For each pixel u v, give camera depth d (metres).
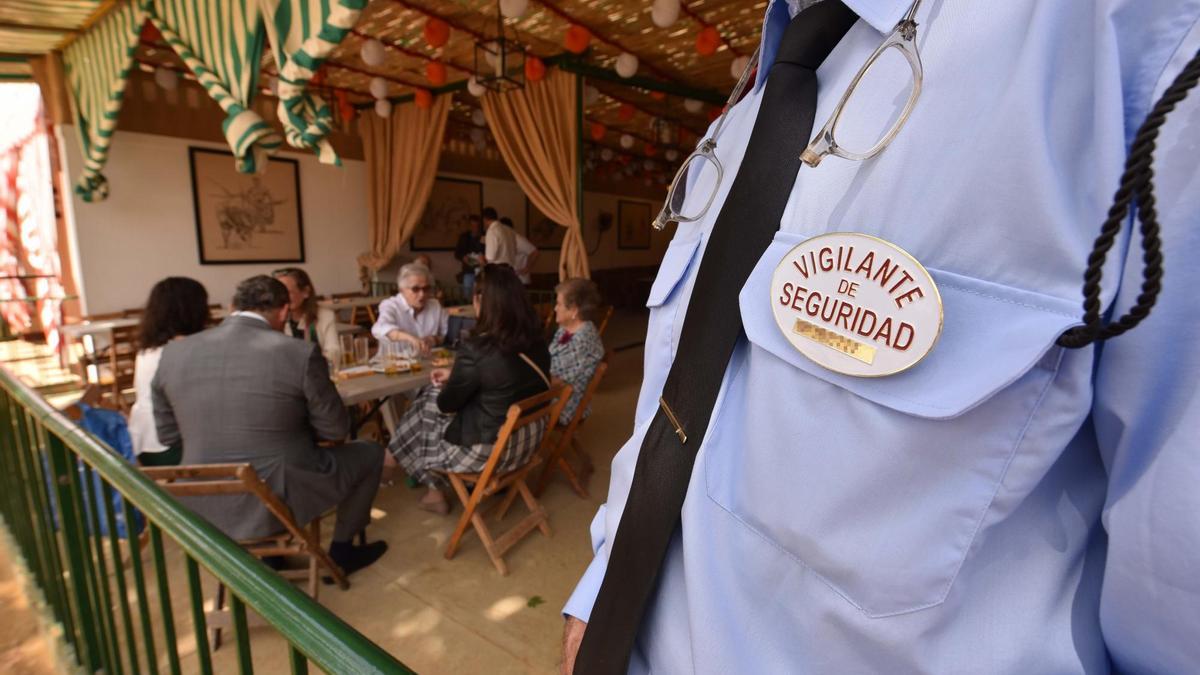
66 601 1.89
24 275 6.56
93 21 4.14
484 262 7.60
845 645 0.42
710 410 0.50
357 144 7.79
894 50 0.44
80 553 1.72
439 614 2.19
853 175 0.43
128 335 4.50
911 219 0.39
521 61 5.46
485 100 5.87
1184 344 0.31
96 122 4.73
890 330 0.38
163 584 1.21
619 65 4.99
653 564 0.53
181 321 2.54
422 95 6.20
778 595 0.45
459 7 4.30
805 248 0.43
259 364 2.04
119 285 5.98
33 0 3.68
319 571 2.40
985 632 0.38
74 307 6.05
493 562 2.44
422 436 2.89
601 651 0.57
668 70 5.77
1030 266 0.35
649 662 0.56
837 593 0.41
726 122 0.66
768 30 0.60
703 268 0.54
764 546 0.45
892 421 0.38
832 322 0.41
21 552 2.46
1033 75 0.35
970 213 0.37
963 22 0.40
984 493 0.36
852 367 0.40
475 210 9.48
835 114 0.41
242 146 2.79
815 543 0.42
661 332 0.62
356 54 5.43
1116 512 0.34
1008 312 0.35
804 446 0.42
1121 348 0.32
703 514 0.49
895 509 0.38
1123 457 0.34
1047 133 0.35
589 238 11.78
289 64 2.39
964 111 0.38
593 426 4.27
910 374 0.38
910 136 0.40
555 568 2.48
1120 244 0.32
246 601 0.79
